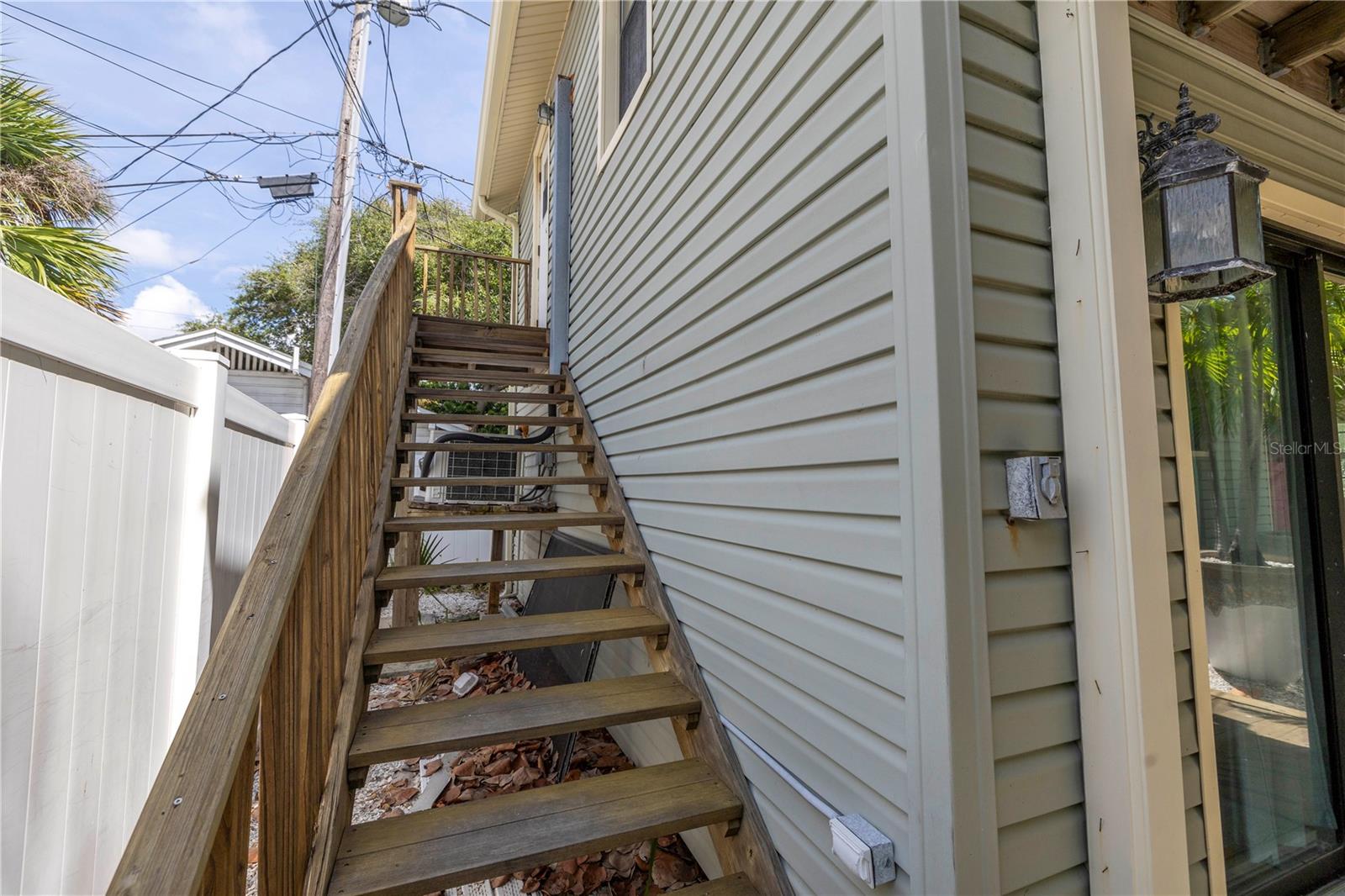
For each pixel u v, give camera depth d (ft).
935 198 3.46
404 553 16.63
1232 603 5.16
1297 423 5.67
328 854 4.44
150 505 5.89
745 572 5.82
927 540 3.41
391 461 9.64
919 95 3.53
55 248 11.43
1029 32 3.95
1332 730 5.38
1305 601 5.46
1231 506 5.26
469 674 13.28
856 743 4.13
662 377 8.33
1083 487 3.64
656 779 5.84
